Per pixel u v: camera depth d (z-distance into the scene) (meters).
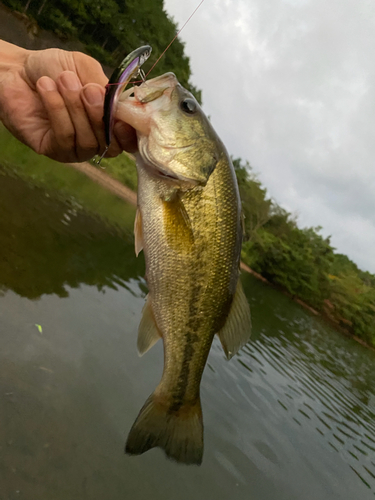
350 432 0.94
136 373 0.64
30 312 0.60
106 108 0.20
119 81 0.20
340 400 1.16
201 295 0.26
